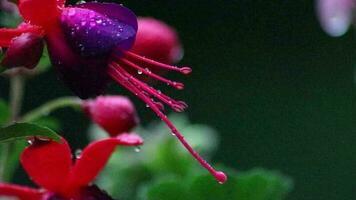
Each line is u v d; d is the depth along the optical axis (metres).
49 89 0.78
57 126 0.54
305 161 0.83
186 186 0.53
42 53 0.43
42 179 0.46
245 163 0.82
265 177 0.53
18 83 0.53
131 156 0.58
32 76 0.53
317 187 0.80
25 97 0.78
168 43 0.50
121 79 0.44
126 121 0.50
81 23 0.43
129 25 0.44
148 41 0.50
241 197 0.53
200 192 0.53
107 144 0.46
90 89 0.44
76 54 0.43
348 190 0.81
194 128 0.59
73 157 0.48
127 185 0.58
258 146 0.83
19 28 0.43
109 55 0.44
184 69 0.44
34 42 0.43
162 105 0.44
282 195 0.53
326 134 0.85
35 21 0.43
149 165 0.58
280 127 0.85
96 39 0.43
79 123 0.76
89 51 0.43
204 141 0.59
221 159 0.82
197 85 0.85
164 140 0.58
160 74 0.51
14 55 0.43
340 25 0.61
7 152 0.53
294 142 0.84
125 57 0.44
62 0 0.44
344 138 0.85
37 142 0.45
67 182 0.46
